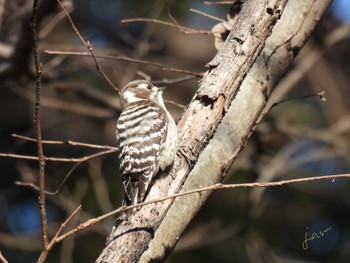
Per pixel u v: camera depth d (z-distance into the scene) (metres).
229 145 8.23
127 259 6.65
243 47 7.37
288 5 9.02
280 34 8.86
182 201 8.00
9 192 17.80
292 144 15.06
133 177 7.74
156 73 18.89
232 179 16.80
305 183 18.09
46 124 18.56
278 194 18.08
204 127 7.35
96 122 18.70
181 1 16.11
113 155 17.75
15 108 18.42
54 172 16.84
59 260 15.83
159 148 7.55
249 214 13.21
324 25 15.62
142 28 17.69
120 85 13.38
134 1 16.73
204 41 20.55
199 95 7.38
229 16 9.37
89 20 17.50
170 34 20.28
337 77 19.53
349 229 18.00
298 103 18.86
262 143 14.03
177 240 8.00
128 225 6.81
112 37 17.06
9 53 12.57
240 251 16.12
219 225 14.69
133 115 8.36
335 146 14.50
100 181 14.70
